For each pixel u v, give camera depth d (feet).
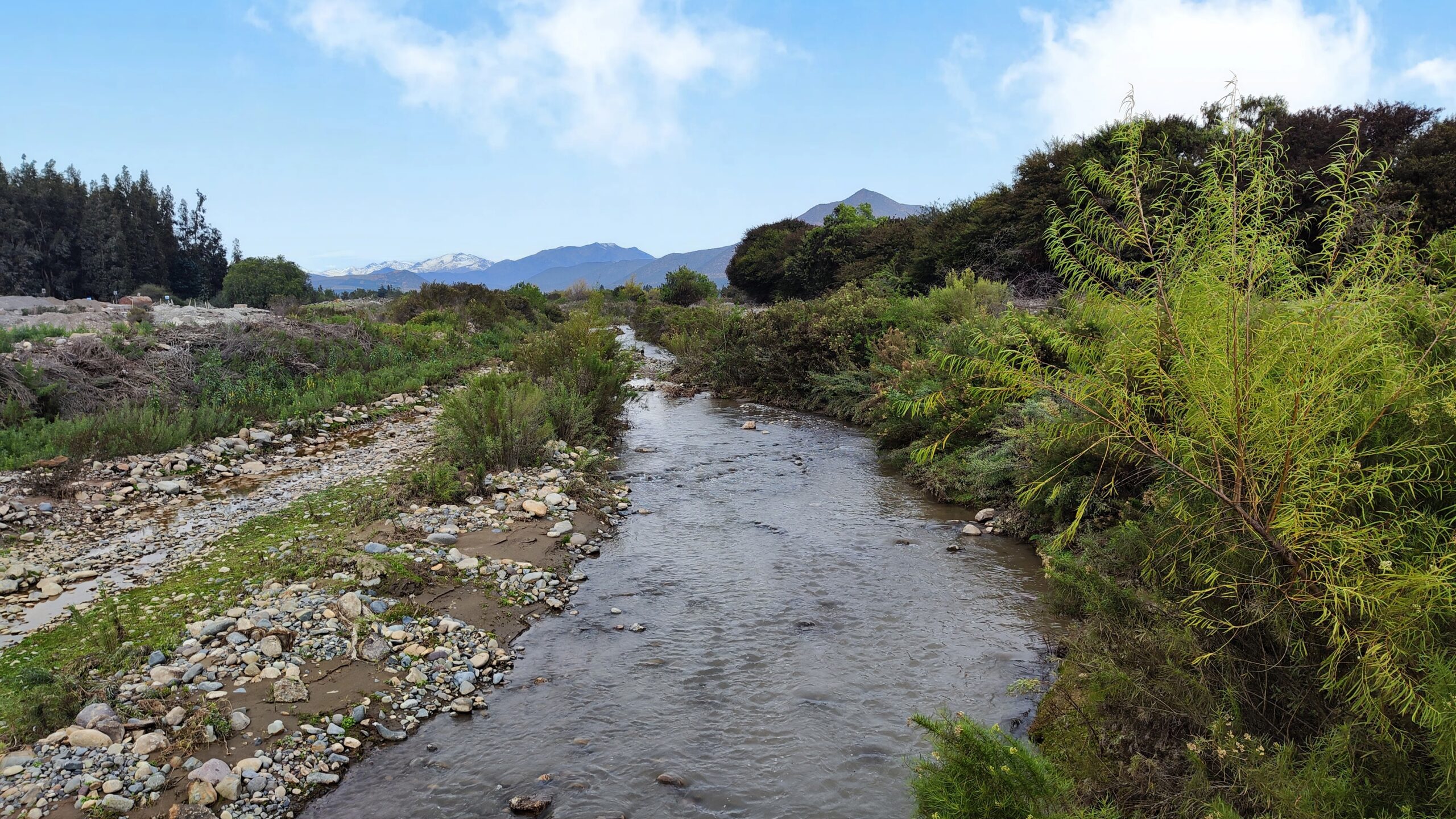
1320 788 8.60
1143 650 11.47
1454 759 7.98
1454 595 8.70
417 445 40.55
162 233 264.11
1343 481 9.48
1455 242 11.29
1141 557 13.14
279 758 13.87
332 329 66.08
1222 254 9.66
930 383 35.55
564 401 42.27
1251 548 10.38
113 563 23.11
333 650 17.37
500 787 13.57
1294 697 10.43
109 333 49.57
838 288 124.26
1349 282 9.73
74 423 35.60
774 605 21.42
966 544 26.09
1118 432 10.97
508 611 20.61
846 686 16.88
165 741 13.79
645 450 42.73
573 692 16.83
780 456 41.14
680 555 25.57
